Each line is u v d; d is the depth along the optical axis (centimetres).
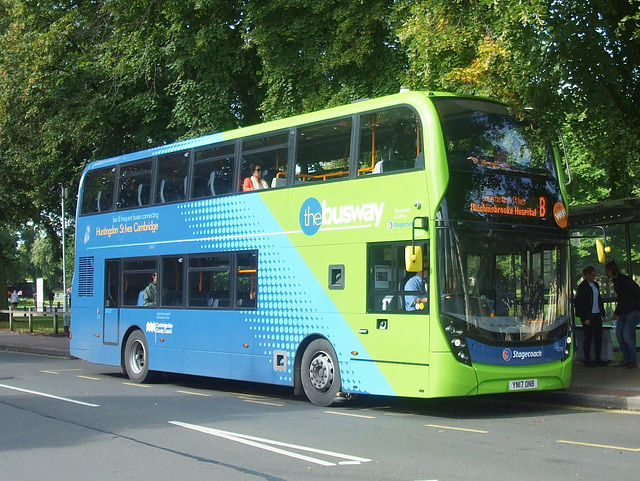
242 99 2311
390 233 1155
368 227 1191
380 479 722
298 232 1310
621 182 1500
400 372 1125
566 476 728
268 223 1371
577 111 1359
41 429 1033
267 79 2027
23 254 8494
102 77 2452
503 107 1209
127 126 2516
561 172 1248
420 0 1582
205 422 1089
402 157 1159
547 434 975
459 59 1445
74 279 1900
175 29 2195
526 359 1132
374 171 1191
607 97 1323
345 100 1877
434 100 1140
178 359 1562
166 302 1605
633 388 1280
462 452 853
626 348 1515
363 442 921
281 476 740
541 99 1275
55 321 3198
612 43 1345
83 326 1855
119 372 1939
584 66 1305
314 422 1089
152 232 1656
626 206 1480
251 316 1388
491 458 817
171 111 2347
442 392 1072
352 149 1232
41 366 2105
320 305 1257
